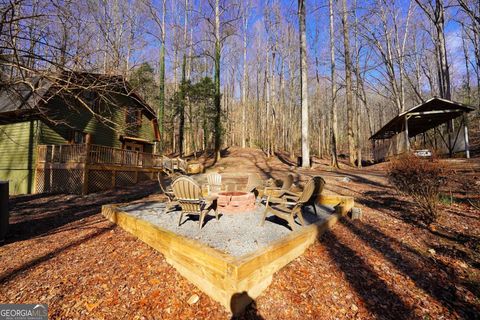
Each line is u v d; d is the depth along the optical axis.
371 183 7.88
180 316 2.16
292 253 2.91
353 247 3.39
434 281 2.57
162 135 18.33
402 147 13.06
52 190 9.73
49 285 2.65
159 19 16.39
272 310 2.19
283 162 19.44
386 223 4.26
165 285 2.58
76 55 3.82
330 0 15.95
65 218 5.53
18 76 3.89
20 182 10.20
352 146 15.44
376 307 2.23
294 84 28.52
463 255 3.04
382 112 35.97
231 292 2.07
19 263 3.17
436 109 12.03
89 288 2.58
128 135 14.71
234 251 2.82
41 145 10.01
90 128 12.16
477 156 11.35
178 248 2.78
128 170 11.70
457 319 2.04
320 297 2.37
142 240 3.65
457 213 4.41
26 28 3.59
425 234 3.71
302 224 3.88
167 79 25.69
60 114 10.17
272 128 24.53
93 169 9.62
